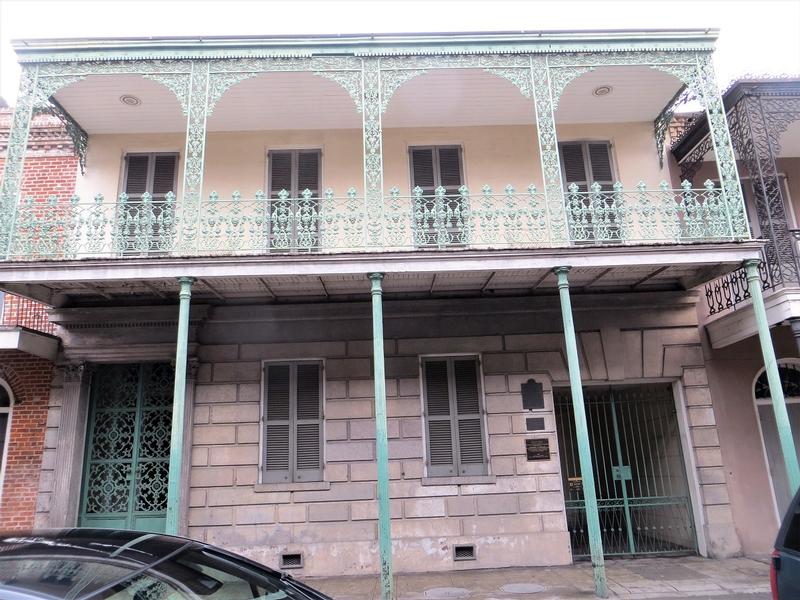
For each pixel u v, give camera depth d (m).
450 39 8.60
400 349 9.63
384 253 7.85
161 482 9.24
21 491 8.98
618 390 10.05
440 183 10.34
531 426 9.41
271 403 9.45
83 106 9.60
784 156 10.73
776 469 9.55
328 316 9.67
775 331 9.86
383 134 10.52
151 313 9.41
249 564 3.68
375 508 8.98
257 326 9.66
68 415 9.13
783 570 4.35
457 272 8.17
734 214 8.20
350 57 8.62
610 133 10.66
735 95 8.96
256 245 9.34
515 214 8.38
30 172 10.22
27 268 7.71
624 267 8.29
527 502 9.08
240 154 10.37
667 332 9.85
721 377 9.70
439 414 9.48
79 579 2.70
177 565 3.17
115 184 10.17
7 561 2.83
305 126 10.42
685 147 10.16
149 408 9.55
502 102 9.91
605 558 9.17
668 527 9.49
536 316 9.82
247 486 9.03
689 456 9.51
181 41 8.48
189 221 8.08
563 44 8.68
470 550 8.87
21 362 9.47
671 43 8.73
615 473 9.67
